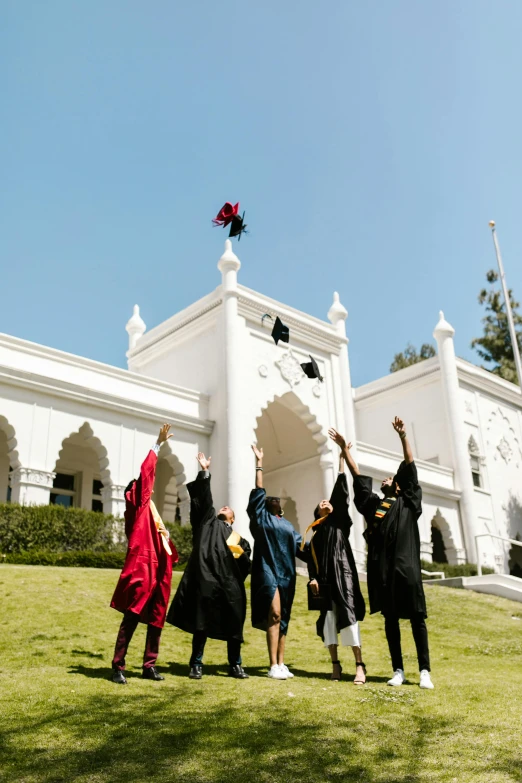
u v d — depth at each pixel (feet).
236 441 57.41
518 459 90.84
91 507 64.44
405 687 16.49
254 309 62.69
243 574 18.81
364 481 18.51
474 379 87.10
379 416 89.40
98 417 52.13
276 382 62.95
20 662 18.39
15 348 49.34
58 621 24.54
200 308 63.21
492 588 44.39
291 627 29.66
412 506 17.79
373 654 24.89
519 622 35.70
